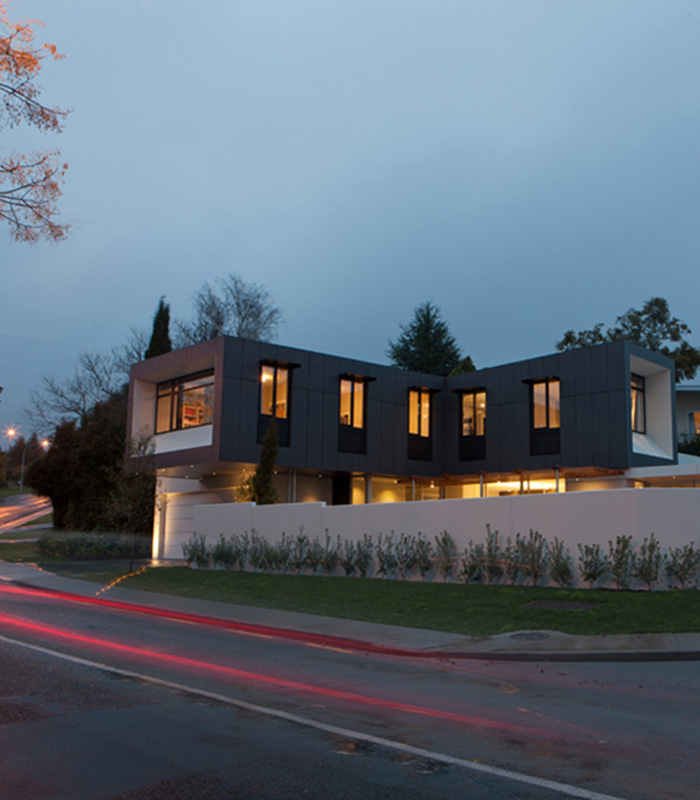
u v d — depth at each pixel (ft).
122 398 160.25
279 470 101.30
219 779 17.94
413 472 108.47
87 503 129.90
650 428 101.19
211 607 57.31
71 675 30.17
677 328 167.32
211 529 87.76
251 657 36.55
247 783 17.67
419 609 52.54
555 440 98.27
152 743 20.88
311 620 50.01
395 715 24.64
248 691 28.02
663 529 52.85
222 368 91.86
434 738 21.80
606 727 23.30
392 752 20.30
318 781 17.85
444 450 112.16
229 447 90.99
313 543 73.92
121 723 22.94
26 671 30.76
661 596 48.98
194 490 111.55
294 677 31.40
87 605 60.13
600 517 55.01
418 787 17.49
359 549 69.10
